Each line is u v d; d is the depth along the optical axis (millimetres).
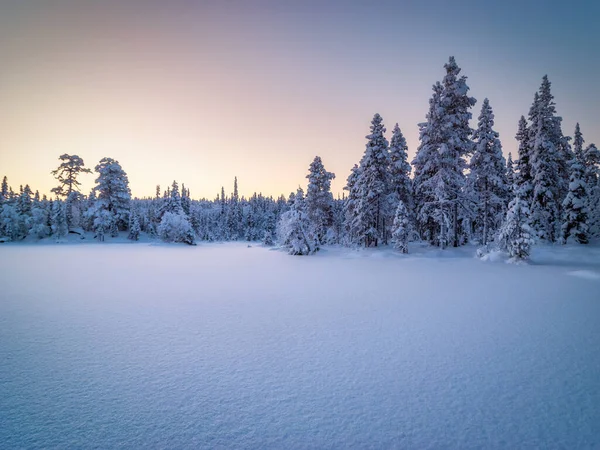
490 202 33438
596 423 4031
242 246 57625
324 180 46312
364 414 4195
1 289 13445
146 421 4023
